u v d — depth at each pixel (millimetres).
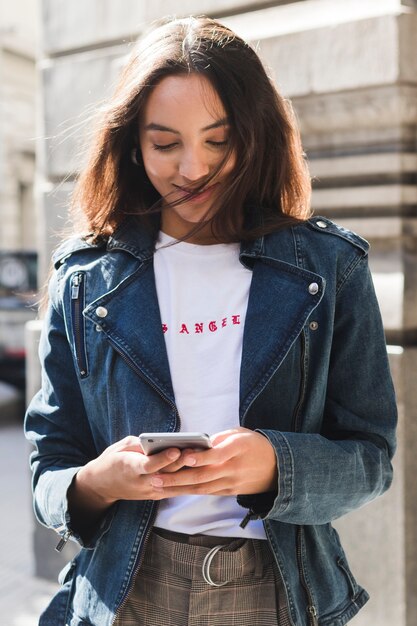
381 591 3117
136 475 1465
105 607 1646
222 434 1496
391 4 3016
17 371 9664
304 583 1666
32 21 21688
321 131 3248
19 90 21359
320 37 3135
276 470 1538
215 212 1684
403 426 3039
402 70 2955
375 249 3184
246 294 1689
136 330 1672
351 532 3178
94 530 1673
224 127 1618
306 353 1656
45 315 1905
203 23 1672
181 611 1615
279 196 1783
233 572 1605
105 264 1756
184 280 1714
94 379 1705
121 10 3889
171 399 1630
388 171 3094
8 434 8711
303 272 1674
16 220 21406
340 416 1740
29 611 4008
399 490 3051
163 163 1640
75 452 1751
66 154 4094
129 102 1641
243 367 1622
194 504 1617
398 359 3031
